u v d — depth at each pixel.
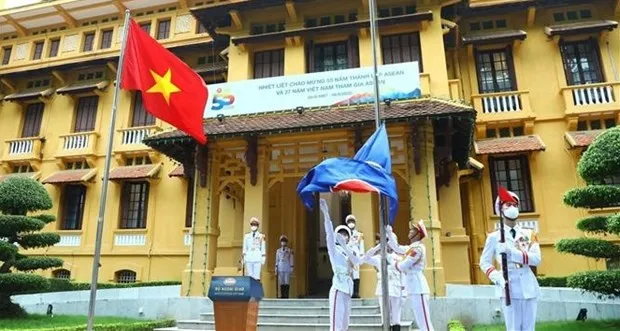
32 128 23.17
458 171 16.27
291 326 10.76
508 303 6.09
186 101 9.12
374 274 12.58
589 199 10.53
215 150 14.66
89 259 20.17
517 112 17.69
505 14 19.08
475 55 19.00
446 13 17.38
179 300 13.37
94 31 23.78
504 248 6.25
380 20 16.27
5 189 13.83
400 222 16.36
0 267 13.63
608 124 17.17
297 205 16.84
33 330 9.86
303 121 13.30
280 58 17.75
